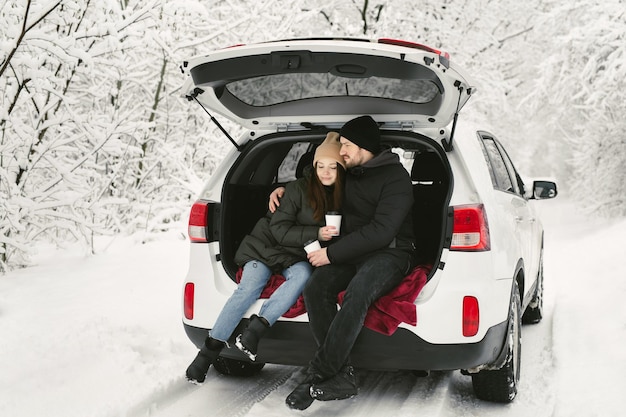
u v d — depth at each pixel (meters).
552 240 14.55
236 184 3.52
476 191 3.04
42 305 5.10
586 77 12.84
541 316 5.38
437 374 3.79
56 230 7.64
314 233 3.23
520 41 15.52
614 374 3.61
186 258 7.53
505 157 4.57
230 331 3.13
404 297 2.98
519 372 3.55
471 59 14.24
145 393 3.17
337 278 3.07
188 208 9.40
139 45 6.33
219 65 2.92
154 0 6.17
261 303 3.14
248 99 3.41
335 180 3.29
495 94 14.43
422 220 3.69
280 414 3.05
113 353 3.79
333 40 2.98
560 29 14.36
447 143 3.14
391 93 3.15
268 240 3.35
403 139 3.29
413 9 14.19
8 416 2.87
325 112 3.36
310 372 2.89
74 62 6.27
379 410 3.12
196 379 3.14
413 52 2.66
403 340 2.90
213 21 7.71
